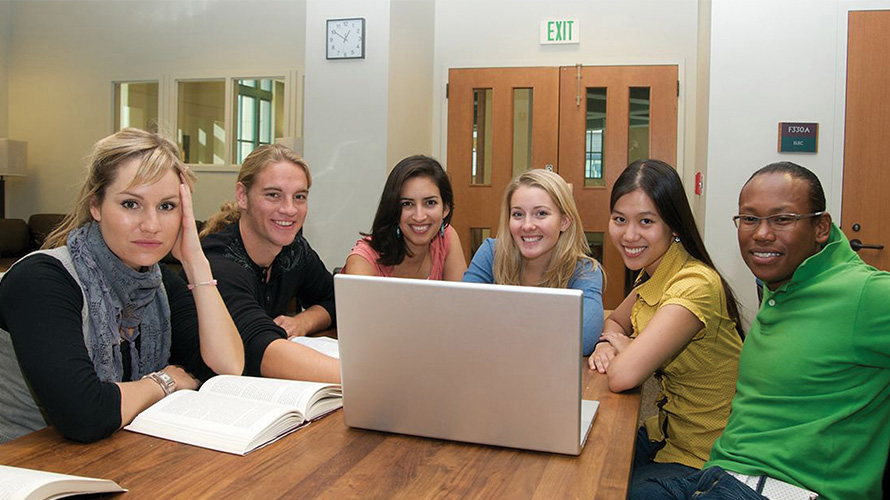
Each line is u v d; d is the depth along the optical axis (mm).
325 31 4031
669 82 4539
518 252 1872
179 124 6168
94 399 1059
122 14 6223
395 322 1024
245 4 5898
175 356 1479
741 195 1287
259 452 1010
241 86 6051
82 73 6379
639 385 1379
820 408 1155
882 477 1146
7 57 6590
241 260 1819
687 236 1568
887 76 3424
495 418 1021
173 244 1297
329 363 1350
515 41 4750
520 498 857
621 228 1600
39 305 1131
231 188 6059
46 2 6449
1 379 1298
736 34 3559
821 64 3475
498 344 980
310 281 2121
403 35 4199
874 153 3453
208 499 844
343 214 4047
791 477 1128
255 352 1427
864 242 3480
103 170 1200
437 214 2068
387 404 1077
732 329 1519
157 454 994
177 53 6082
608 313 2246
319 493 868
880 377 1135
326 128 4055
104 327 1241
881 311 1103
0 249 6008
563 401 976
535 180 1793
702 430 1492
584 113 4668
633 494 1250
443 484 900
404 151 4301
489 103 4812
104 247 1250
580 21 4648
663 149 4566
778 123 3518
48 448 1016
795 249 1214
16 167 6309
